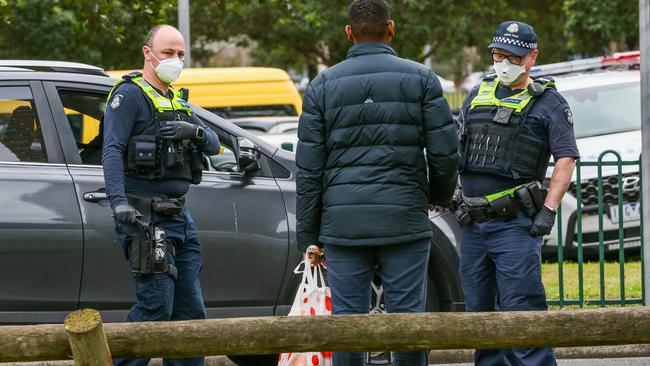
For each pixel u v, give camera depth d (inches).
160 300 599.8
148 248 592.1
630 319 436.1
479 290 641.0
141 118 602.9
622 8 2847.0
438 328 434.6
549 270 1183.6
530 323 435.5
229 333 432.1
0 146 703.1
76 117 720.3
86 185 707.4
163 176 605.9
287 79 1726.1
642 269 898.1
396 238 565.6
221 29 3115.2
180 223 616.1
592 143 1275.8
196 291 628.7
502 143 621.0
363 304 581.0
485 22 3132.4
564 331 435.2
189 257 624.4
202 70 1710.1
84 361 418.9
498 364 632.4
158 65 611.5
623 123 1302.9
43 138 709.3
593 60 1472.7
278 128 1492.4
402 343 434.6
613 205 1227.9
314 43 3142.2
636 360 826.2
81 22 1988.2
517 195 618.8
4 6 1991.9
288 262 747.4
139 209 601.0
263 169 754.8
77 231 701.3
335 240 570.6
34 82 713.6
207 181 737.6
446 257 758.5
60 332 428.1
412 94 564.1
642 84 866.1
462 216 632.4
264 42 3166.8
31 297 695.7
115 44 2699.3
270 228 743.1
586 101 1320.1
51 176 702.5
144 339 430.0
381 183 564.7
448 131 567.2
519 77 621.3
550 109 619.2
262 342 433.1
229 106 1700.3
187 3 1784.0
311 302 649.0
